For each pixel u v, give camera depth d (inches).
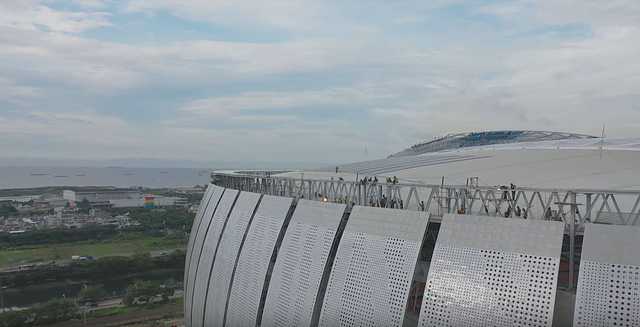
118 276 5034.5
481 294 1011.3
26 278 4672.7
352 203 1519.4
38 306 3563.0
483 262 1030.4
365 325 1150.3
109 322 3469.5
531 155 2468.0
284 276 1454.2
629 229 924.6
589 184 1600.6
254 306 1581.0
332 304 1242.0
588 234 962.7
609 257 919.7
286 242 1502.2
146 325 3376.0
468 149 3462.1
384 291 1137.4
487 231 1058.1
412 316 1235.9
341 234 1402.6
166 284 4372.5
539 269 962.1
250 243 1732.3
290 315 1379.2
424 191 1804.9
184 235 7175.2
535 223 1009.5
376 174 2410.2
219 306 1899.6
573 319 933.2
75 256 5492.1
